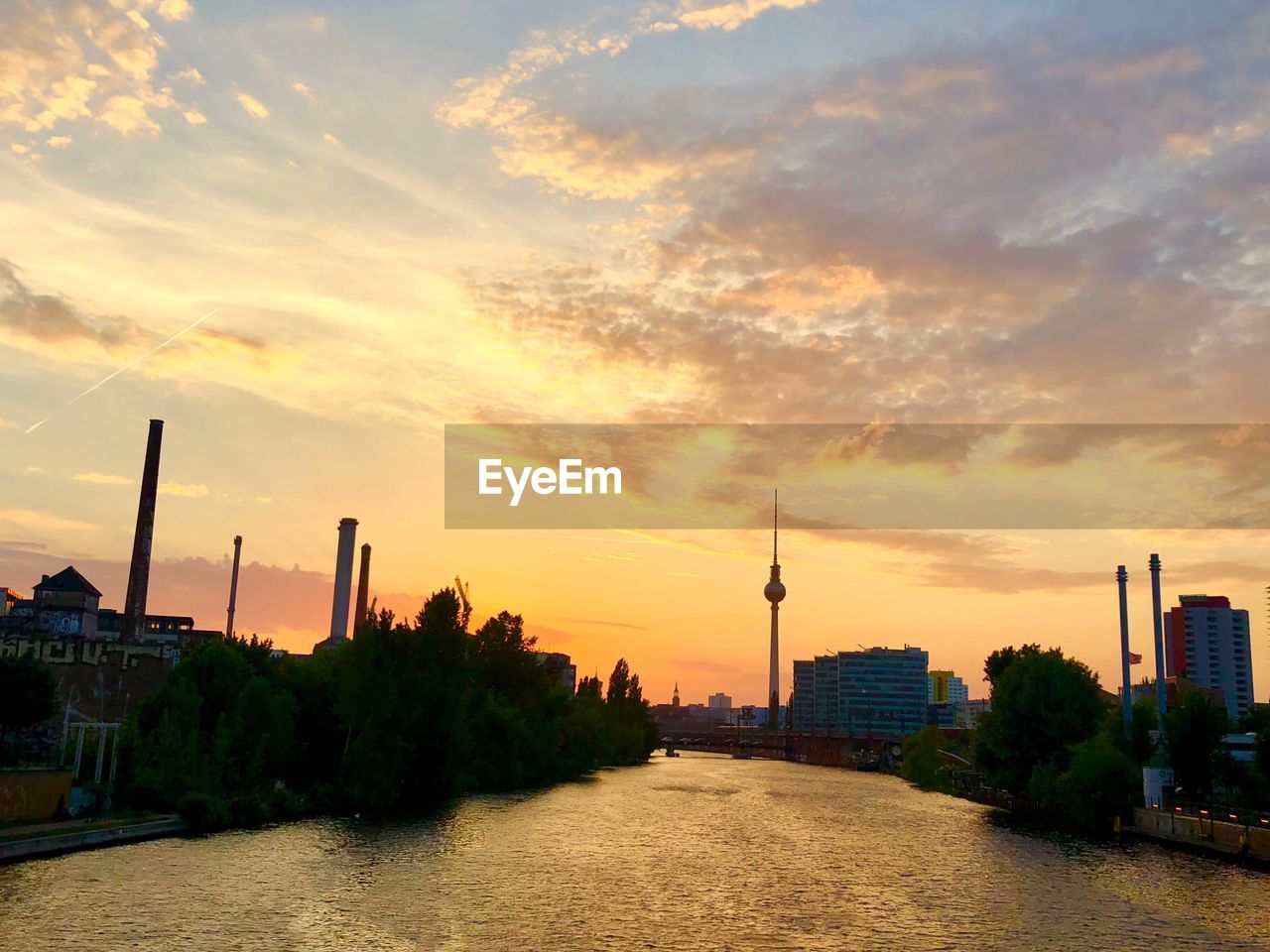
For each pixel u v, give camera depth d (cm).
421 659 12156
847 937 5431
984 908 6259
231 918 5216
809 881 7206
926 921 5866
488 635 18412
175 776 8600
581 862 7700
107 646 10956
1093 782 10656
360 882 6359
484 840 8656
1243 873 7681
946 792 17738
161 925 5009
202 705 9356
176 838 7806
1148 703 11919
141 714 9250
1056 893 6775
